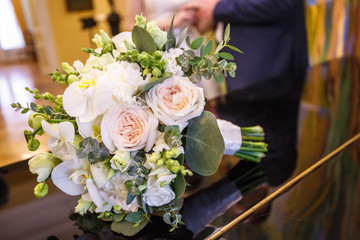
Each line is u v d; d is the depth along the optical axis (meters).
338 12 2.34
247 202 0.63
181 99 0.56
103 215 0.61
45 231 0.59
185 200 0.65
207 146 0.61
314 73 1.80
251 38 1.92
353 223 0.54
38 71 6.18
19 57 8.37
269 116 1.15
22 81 5.25
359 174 0.70
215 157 0.60
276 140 0.94
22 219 0.64
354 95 1.35
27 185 0.78
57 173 0.56
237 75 2.04
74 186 0.58
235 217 0.58
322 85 1.55
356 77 1.66
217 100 1.38
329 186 0.66
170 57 0.58
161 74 0.56
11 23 8.14
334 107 1.21
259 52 1.96
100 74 0.53
